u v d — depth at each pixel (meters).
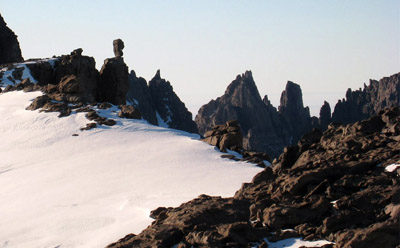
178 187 60.66
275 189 44.03
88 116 96.75
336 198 40.06
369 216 36.31
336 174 42.41
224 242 37.94
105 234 48.66
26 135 91.00
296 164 49.16
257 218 40.19
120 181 65.69
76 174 70.88
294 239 36.91
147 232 41.88
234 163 71.25
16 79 132.75
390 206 35.88
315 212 38.69
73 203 59.88
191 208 44.22
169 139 85.69
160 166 70.75
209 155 75.44
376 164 43.50
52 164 77.44
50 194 63.97
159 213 50.00
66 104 103.19
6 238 51.97
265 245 36.59
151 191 60.25
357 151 47.72
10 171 76.81
